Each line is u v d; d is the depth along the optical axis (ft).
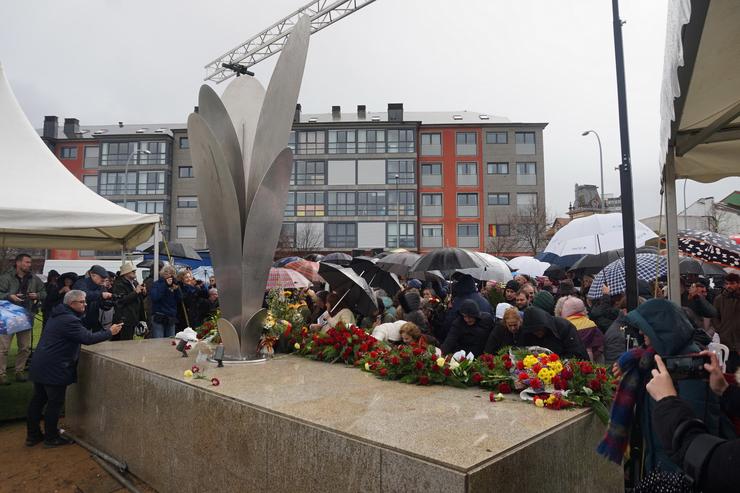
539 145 145.28
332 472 8.66
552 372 10.58
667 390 6.09
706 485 4.87
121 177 150.51
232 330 16.51
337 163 147.02
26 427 19.13
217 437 11.31
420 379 12.41
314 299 28.60
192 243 150.41
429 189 146.20
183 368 14.58
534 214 131.13
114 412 15.67
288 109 17.11
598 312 21.08
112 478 14.35
